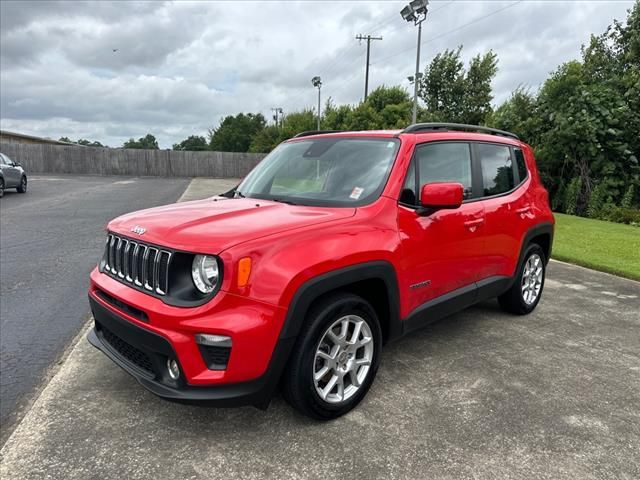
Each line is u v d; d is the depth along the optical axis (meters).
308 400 2.63
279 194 3.46
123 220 3.05
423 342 4.05
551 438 2.67
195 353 2.36
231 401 2.38
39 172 34.44
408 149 3.35
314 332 2.59
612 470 2.41
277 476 2.31
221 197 3.79
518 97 16.34
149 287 2.58
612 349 4.00
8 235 8.95
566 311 5.03
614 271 6.88
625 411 2.99
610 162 14.72
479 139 4.14
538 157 15.29
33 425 2.70
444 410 2.95
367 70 41.06
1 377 3.38
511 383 3.32
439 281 3.47
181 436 2.62
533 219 4.58
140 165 37.06
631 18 17.25
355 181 3.27
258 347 2.37
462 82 22.80
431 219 3.33
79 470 2.33
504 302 4.77
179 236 2.49
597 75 17.17
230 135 94.88
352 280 2.71
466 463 2.44
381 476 2.33
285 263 2.46
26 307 4.88
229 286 2.32
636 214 13.42
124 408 2.90
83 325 4.39
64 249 7.70
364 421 2.81
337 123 36.25
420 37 18.12
